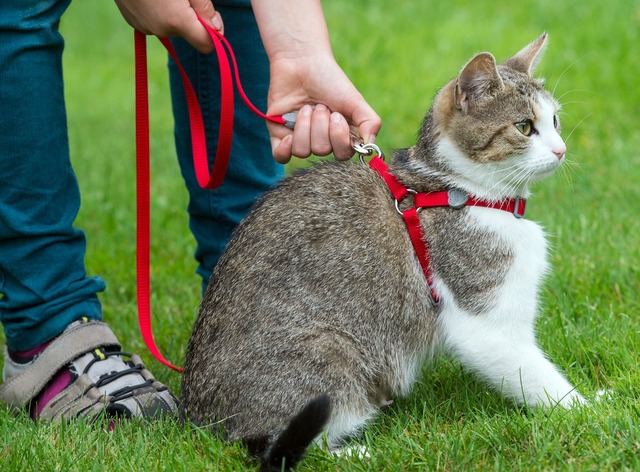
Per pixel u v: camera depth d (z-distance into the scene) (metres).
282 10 3.72
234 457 3.31
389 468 3.12
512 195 3.78
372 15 12.91
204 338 3.56
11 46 3.55
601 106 8.56
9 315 3.84
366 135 3.66
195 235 4.59
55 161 3.75
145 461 3.24
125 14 3.72
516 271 3.68
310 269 3.53
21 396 3.83
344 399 3.48
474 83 3.74
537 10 11.92
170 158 8.48
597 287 4.88
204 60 4.24
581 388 3.75
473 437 3.26
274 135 3.79
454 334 3.69
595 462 3.02
